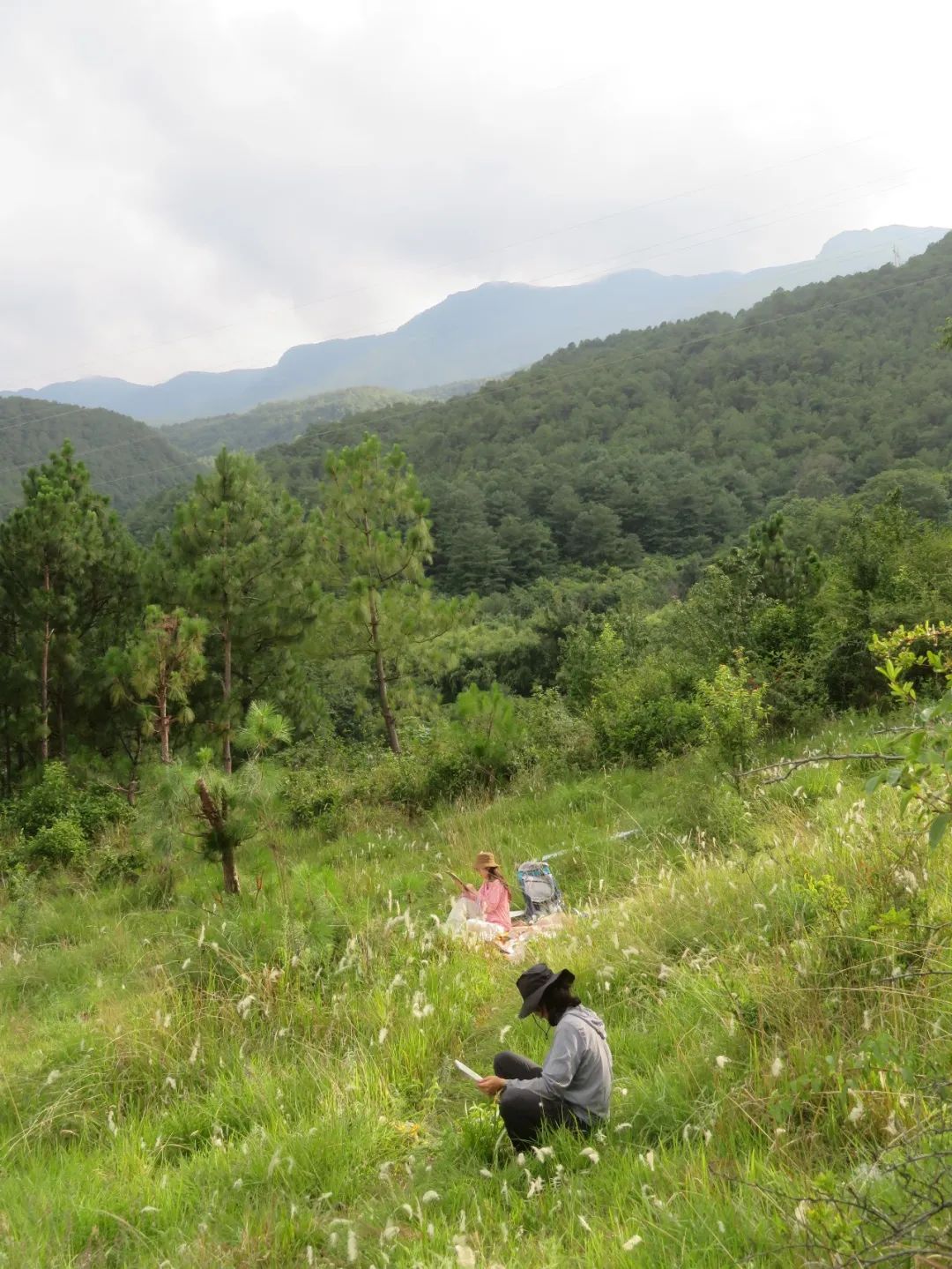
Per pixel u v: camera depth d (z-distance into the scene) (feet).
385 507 72.79
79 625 75.20
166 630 50.65
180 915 32.40
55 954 34.58
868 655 50.01
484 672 164.04
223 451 68.85
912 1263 9.26
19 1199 16.21
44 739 71.20
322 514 73.46
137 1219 15.42
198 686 68.44
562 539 422.41
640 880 30.42
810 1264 9.33
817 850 23.59
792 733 48.83
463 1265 11.03
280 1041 21.70
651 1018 19.79
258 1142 16.99
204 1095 19.94
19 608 72.74
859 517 59.67
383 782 56.44
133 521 355.15
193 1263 13.65
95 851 50.62
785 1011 16.52
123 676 60.80
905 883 17.93
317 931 25.62
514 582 375.86
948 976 15.53
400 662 73.51
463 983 23.75
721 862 27.58
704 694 44.09
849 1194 10.68
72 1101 20.27
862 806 24.40
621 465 482.69
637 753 52.21
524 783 52.47
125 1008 24.21
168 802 32.58
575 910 28.86
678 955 22.45
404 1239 13.65
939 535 55.67
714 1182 12.49
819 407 554.05
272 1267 13.53
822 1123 13.48
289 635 68.80
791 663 51.98
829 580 57.52
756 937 20.30
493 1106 17.25
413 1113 18.08
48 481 73.41
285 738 33.45
